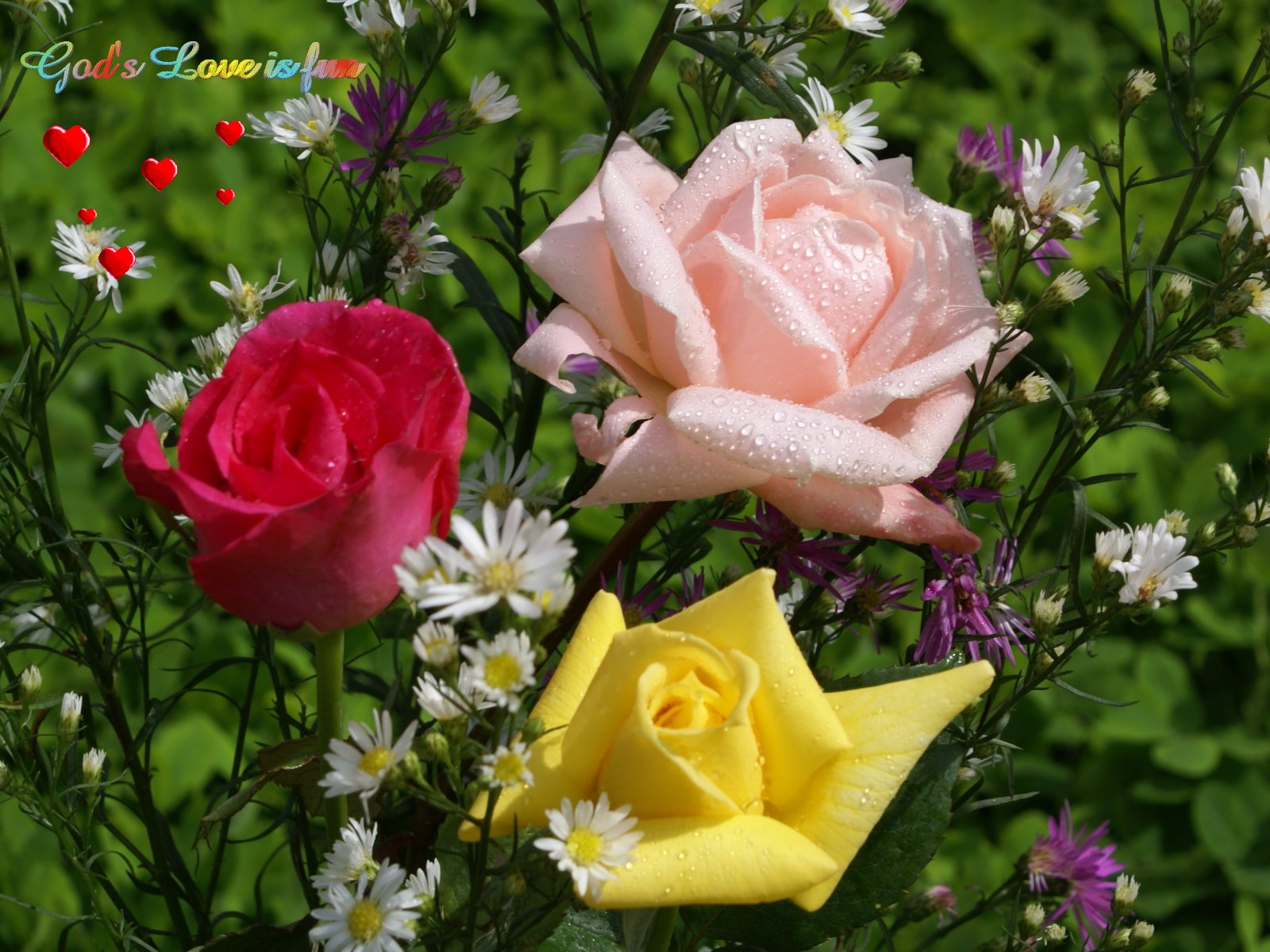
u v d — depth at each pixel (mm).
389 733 528
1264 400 1479
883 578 666
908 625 1283
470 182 1366
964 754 611
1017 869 710
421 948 577
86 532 625
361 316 531
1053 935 665
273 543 501
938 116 1582
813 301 589
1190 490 1418
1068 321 1429
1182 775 1397
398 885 543
